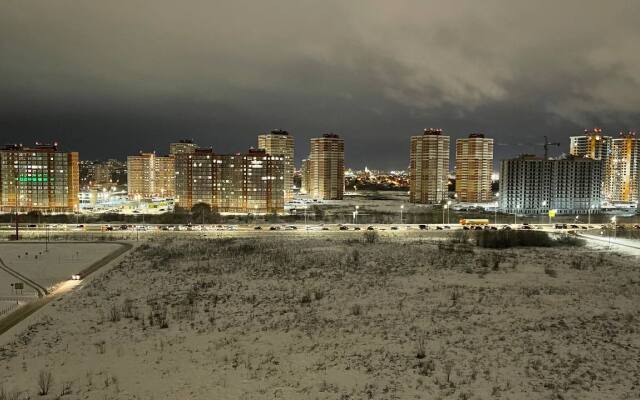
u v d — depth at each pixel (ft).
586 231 437.58
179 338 131.03
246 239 358.64
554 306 158.40
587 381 97.55
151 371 107.65
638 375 100.53
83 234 392.47
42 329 143.54
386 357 113.39
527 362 108.47
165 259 264.93
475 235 382.83
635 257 276.82
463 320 143.23
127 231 417.69
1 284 209.36
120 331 138.72
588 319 143.13
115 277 219.41
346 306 162.09
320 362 111.04
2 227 445.37
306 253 281.95
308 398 92.27
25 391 98.68
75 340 131.75
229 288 191.93
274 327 139.54
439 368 105.91
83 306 169.27
